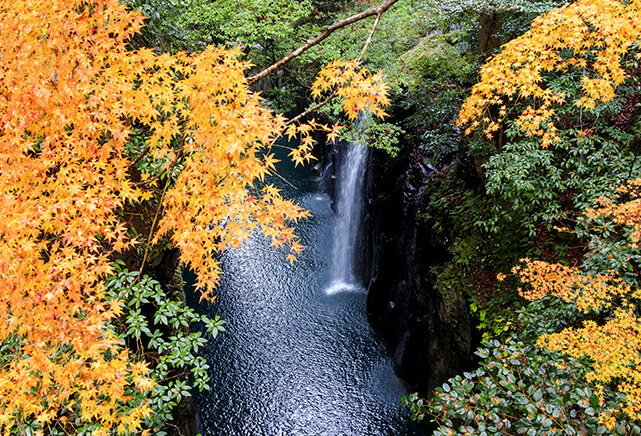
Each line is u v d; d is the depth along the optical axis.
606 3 2.53
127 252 5.96
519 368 3.99
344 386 9.25
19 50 2.00
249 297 12.48
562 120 6.29
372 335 10.82
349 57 8.80
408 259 9.27
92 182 2.06
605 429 3.22
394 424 8.23
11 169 2.03
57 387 2.63
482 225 6.89
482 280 6.68
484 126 6.46
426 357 7.89
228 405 8.88
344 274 14.03
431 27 8.63
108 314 2.08
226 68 1.89
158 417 4.20
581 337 3.55
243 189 1.97
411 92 8.00
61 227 2.05
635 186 5.05
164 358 4.50
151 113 2.15
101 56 2.00
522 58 2.87
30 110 1.98
